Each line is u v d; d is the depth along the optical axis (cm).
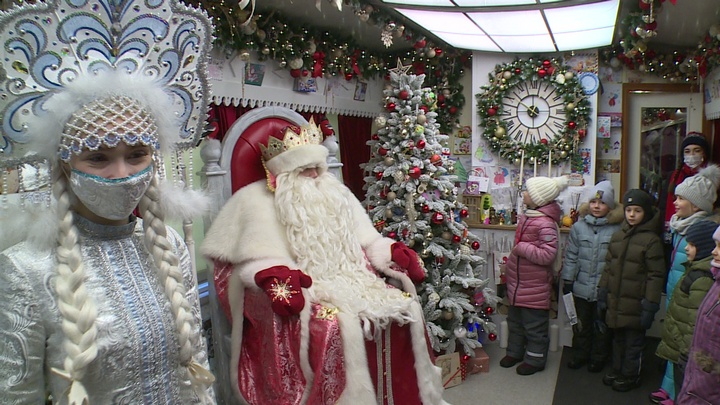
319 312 222
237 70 306
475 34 378
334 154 307
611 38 379
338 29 376
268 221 243
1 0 149
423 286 349
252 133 272
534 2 295
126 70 110
